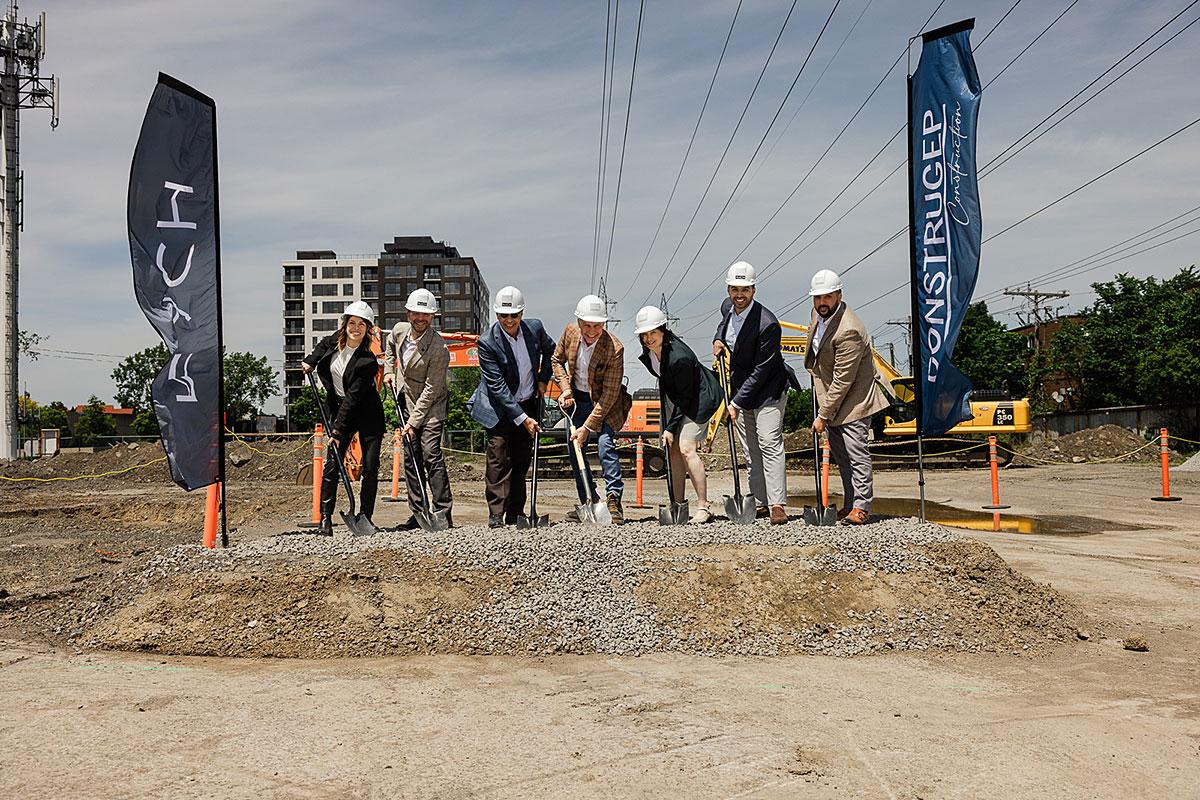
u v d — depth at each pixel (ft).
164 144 22.74
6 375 115.44
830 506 24.98
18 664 16.87
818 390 26.07
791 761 12.37
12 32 116.78
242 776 11.55
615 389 25.68
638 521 26.45
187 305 22.91
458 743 12.93
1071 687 16.33
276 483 78.84
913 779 11.81
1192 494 58.44
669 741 13.11
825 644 18.92
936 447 88.79
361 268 412.77
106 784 11.18
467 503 53.31
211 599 19.17
